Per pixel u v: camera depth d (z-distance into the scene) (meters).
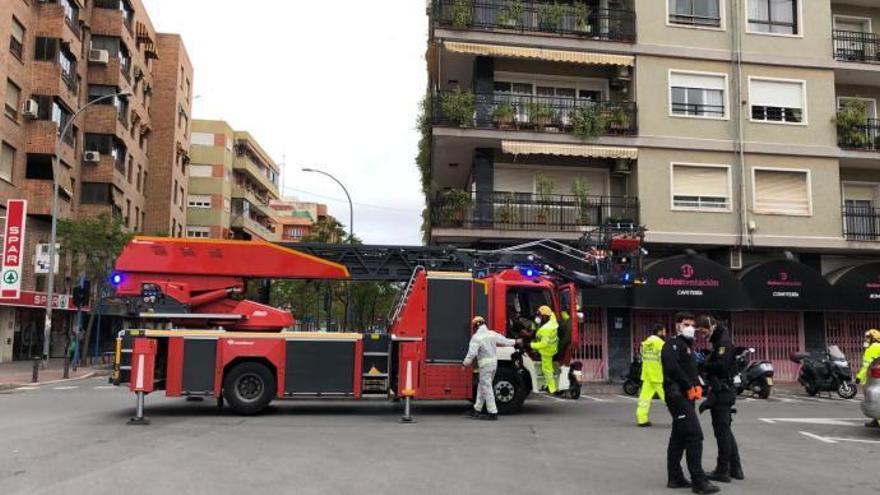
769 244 23.23
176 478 7.51
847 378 18.75
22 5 31.39
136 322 15.00
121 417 12.68
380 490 7.10
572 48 23.25
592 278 15.88
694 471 7.18
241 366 13.09
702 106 23.91
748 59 24.08
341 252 14.59
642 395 12.30
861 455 9.58
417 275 13.84
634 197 23.14
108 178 39.12
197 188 63.12
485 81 23.38
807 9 24.72
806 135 24.08
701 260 21.91
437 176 27.39
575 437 10.82
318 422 12.27
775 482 7.80
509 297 14.37
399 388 12.91
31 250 32.16
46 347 27.53
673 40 23.92
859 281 22.73
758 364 18.75
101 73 39.69
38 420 12.19
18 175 31.48
